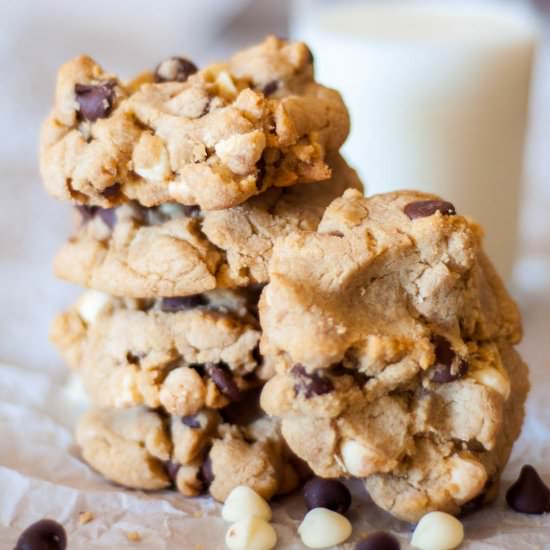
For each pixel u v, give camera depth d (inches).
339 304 16.6
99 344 18.0
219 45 47.9
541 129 40.6
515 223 23.5
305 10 30.9
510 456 18.3
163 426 17.8
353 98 22.6
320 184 18.0
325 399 16.4
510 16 24.1
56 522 16.8
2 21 43.8
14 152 34.5
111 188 17.2
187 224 17.4
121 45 46.1
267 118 17.0
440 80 22.3
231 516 17.1
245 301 17.6
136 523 17.2
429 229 16.7
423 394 16.9
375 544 16.4
